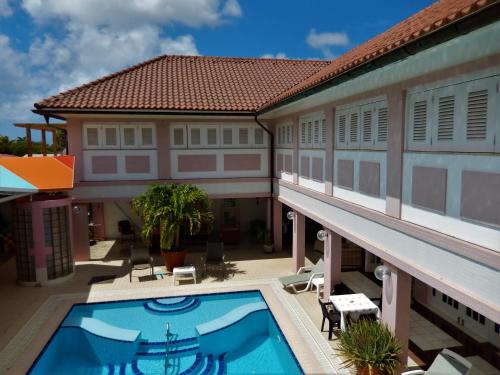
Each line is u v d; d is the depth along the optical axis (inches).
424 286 418.6
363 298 362.9
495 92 186.1
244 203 772.0
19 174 508.7
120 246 685.3
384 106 286.5
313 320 382.6
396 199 269.0
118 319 415.2
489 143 191.0
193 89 642.2
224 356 359.9
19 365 311.7
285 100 388.8
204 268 559.8
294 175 504.4
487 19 142.7
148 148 595.2
